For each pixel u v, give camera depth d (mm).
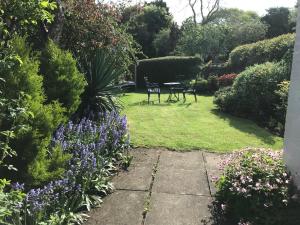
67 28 8273
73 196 4207
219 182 4566
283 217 3816
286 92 8750
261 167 4242
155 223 4082
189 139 7746
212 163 6195
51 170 4078
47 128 3932
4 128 3512
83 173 4445
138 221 4117
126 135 6480
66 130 5289
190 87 17281
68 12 7758
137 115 10484
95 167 4648
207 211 4379
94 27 8500
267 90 10188
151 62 21734
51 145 4633
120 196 4754
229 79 16094
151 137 7797
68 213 3895
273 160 4465
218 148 7137
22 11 3725
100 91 7809
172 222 4109
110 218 4164
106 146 5855
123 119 6633
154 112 11102
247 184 4086
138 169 5805
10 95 3547
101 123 6336
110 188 4918
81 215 4113
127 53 10430
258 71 10633
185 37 27672
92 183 4699
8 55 3383
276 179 4051
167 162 6199
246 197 3941
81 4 8312
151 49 30750
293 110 4219
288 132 4332
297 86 4148
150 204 4543
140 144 7211
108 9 9094
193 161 6297
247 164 4379
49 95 5168
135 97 15109
